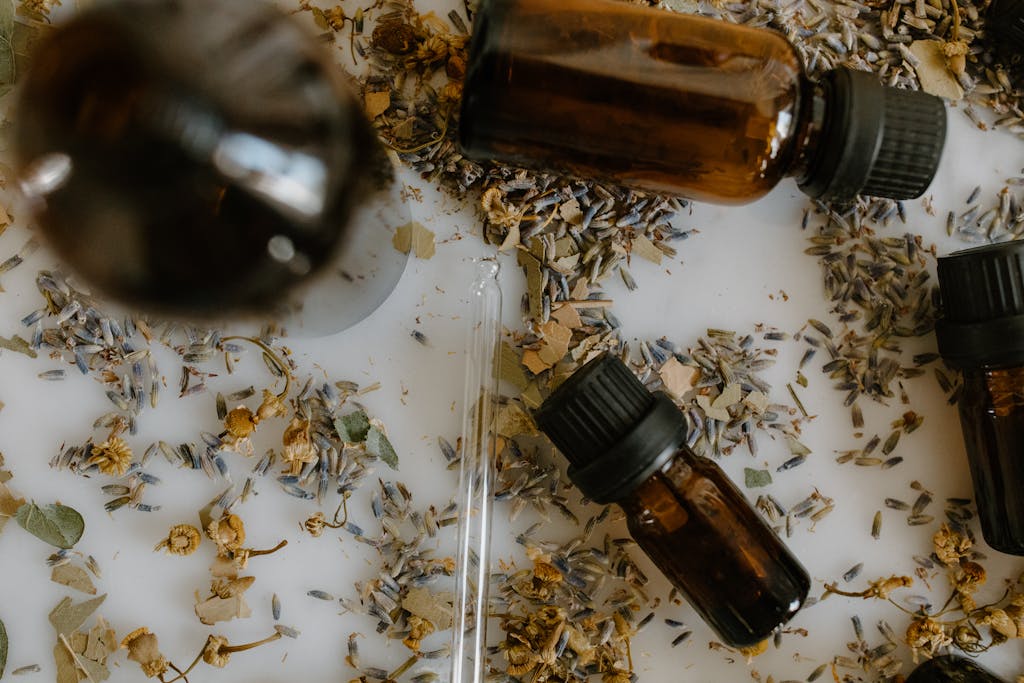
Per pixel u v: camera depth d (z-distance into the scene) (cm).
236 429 29
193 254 22
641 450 26
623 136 26
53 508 29
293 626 29
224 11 22
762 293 30
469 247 29
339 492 29
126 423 29
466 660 29
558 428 27
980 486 29
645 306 30
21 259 29
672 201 29
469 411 29
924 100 26
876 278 30
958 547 29
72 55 21
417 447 29
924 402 30
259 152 22
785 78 26
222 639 29
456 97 29
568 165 27
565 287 29
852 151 26
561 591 30
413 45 29
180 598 29
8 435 29
